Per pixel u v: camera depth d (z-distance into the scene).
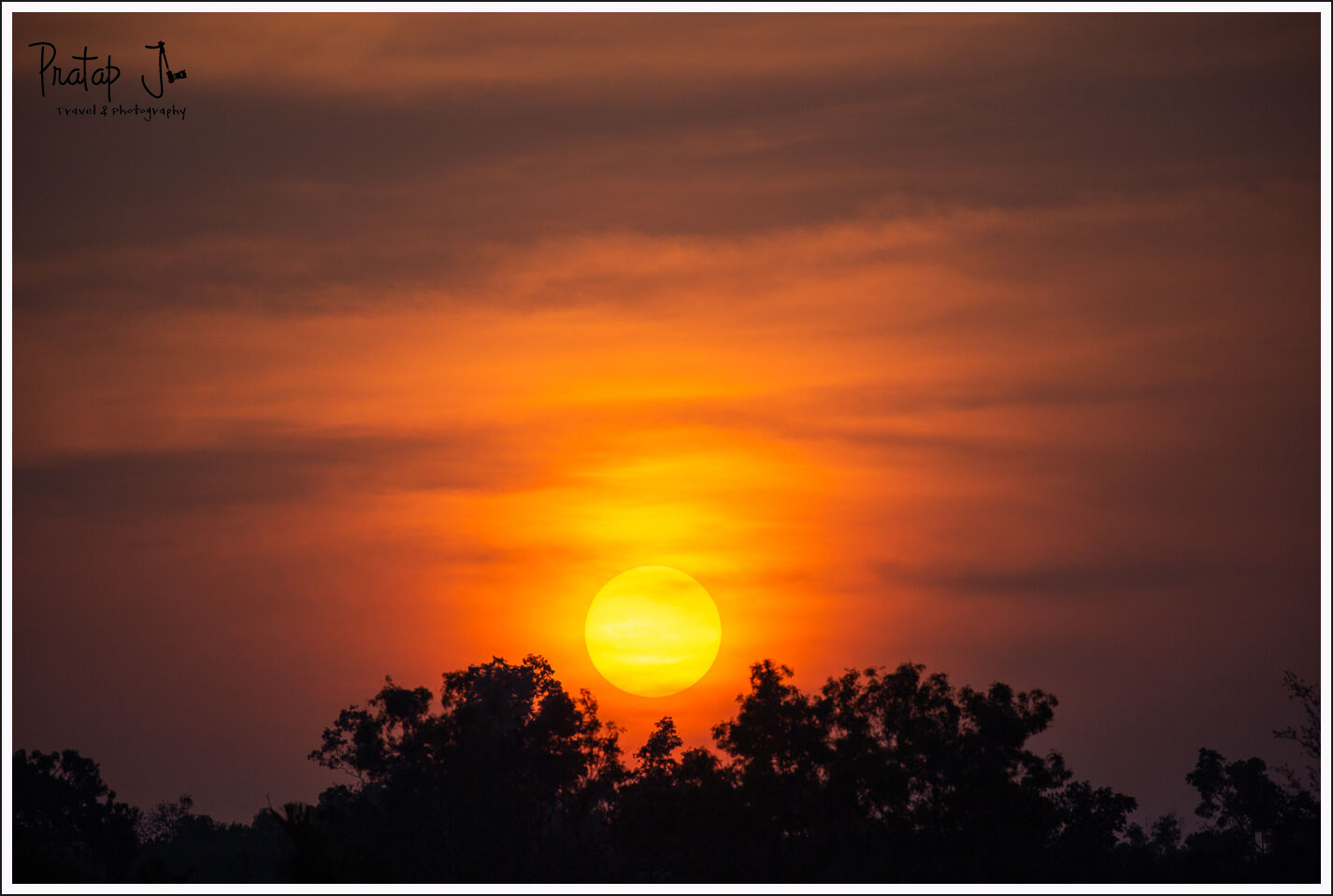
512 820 179.75
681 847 166.75
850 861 163.62
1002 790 162.50
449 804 178.62
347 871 118.31
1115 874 173.12
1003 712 166.25
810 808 161.50
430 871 174.50
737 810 162.62
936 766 164.00
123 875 163.62
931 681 171.00
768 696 169.50
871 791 161.00
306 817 114.62
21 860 147.75
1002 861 163.50
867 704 169.50
